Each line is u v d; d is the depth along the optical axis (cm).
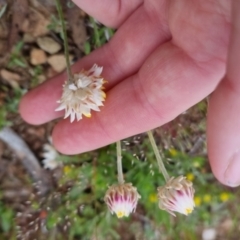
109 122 9
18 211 13
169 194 10
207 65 8
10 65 12
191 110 13
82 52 13
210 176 14
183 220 14
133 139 13
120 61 10
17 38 12
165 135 13
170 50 9
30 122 11
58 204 14
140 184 13
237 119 7
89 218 14
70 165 13
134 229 14
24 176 13
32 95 10
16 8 12
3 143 13
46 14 12
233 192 14
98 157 13
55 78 10
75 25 12
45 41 12
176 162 13
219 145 7
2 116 13
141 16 10
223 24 8
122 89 9
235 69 6
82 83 9
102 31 12
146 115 9
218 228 15
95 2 10
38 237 13
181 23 8
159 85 9
